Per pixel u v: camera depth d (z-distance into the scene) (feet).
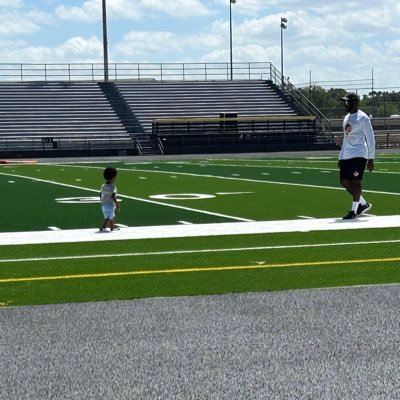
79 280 32.27
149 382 19.61
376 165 113.80
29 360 21.48
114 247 41.14
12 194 75.41
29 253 39.40
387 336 23.48
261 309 26.86
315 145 182.60
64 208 62.03
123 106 194.90
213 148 176.14
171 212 58.18
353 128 52.11
